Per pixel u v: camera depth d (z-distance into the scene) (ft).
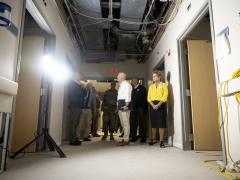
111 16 13.76
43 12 9.27
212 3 7.25
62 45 13.34
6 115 5.62
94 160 7.30
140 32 16.17
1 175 5.23
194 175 5.27
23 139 9.27
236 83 4.89
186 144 10.01
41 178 4.98
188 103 10.49
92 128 19.17
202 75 10.41
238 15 5.71
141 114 14.64
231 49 6.04
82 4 12.48
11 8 5.63
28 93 9.71
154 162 6.95
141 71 22.09
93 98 18.44
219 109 6.43
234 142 5.87
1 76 5.10
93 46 19.75
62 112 13.33
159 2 13.21
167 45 13.33
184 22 10.19
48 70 10.50
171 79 12.26
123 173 5.48
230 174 5.29
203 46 10.66
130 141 14.57
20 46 6.74
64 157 7.91
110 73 22.00
